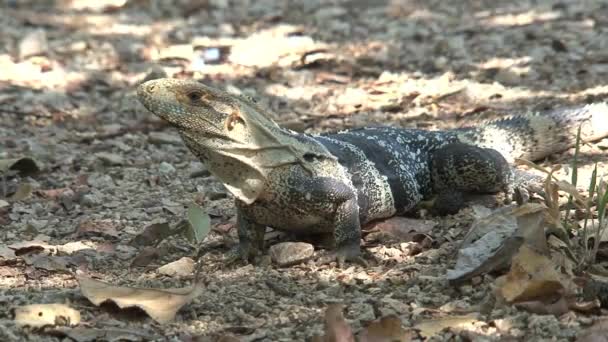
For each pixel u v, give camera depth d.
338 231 10.58
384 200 11.43
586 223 9.73
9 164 13.74
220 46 21.22
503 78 17.64
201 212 10.61
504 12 23.34
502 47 19.98
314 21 23.45
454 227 11.26
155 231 11.24
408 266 10.09
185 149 15.29
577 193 9.67
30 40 20.72
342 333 8.22
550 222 9.70
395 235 11.15
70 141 15.80
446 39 20.39
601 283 8.88
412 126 15.52
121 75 19.42
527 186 12.06
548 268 8.87
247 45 20.72
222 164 10.43
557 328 8.44
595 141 13.75
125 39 22.16
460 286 9.45
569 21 21.72
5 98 17.67
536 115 13.45
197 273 10.12
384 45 20.88
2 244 11.38
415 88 17.45
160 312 9.06
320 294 9.61
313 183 10.48
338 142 11.41
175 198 13.01
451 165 11.95
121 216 12.34
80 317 9.07
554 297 8.86
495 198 12.02
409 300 9.36
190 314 9.23
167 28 23.34
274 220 10.75
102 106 17.59
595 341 8.05
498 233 9.81
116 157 14.66
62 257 10.78
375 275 10.05
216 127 10.21
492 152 11.99
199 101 10.19
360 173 11.20
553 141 13.36
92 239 11.58
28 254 11.00
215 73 19.33
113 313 9.27
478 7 24.20
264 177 10.45
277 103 17.30
